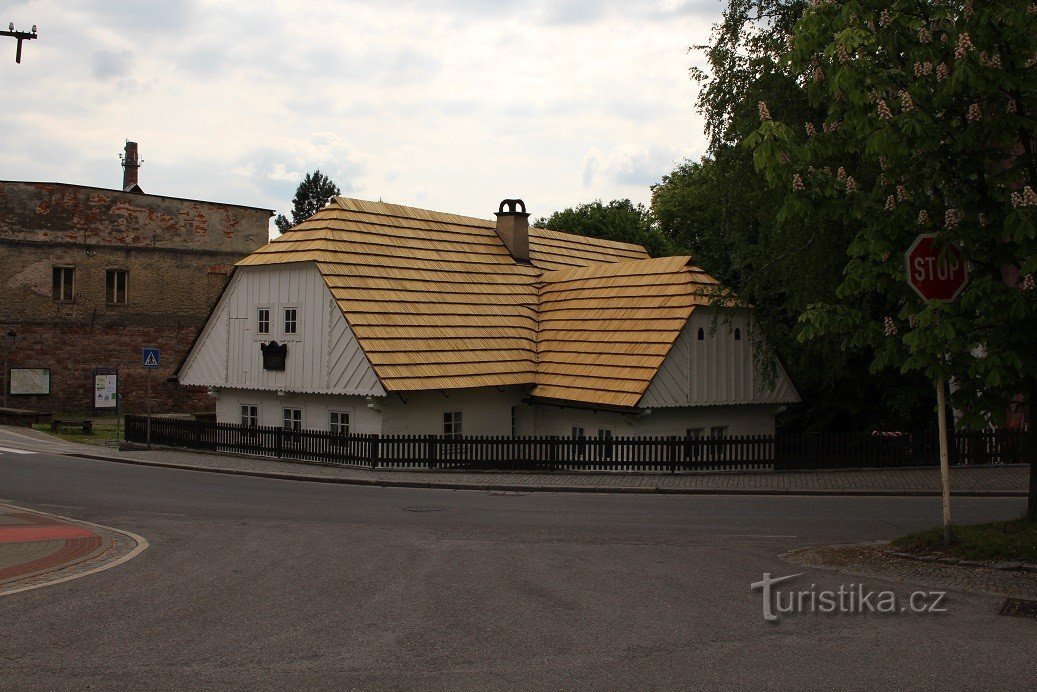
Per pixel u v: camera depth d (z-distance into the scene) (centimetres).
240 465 2755
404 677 809
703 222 4112
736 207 2802
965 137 1248
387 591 1150
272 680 801
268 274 3092
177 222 5044
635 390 2680
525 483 2383
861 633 945
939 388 1332
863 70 1241
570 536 1591
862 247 1314
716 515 1864
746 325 2933
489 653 881
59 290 4706
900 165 1293
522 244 3600
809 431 3275
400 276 3066
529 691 771
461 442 2692
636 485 2341
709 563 1331
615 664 845
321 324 2909
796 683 791
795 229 2559
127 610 1052
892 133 1227
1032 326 1244
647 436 2745
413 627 976
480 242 3519
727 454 2623
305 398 3033
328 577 1238
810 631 955
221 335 3266
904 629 957
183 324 5053
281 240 3109
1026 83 1220
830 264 2523
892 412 3058
